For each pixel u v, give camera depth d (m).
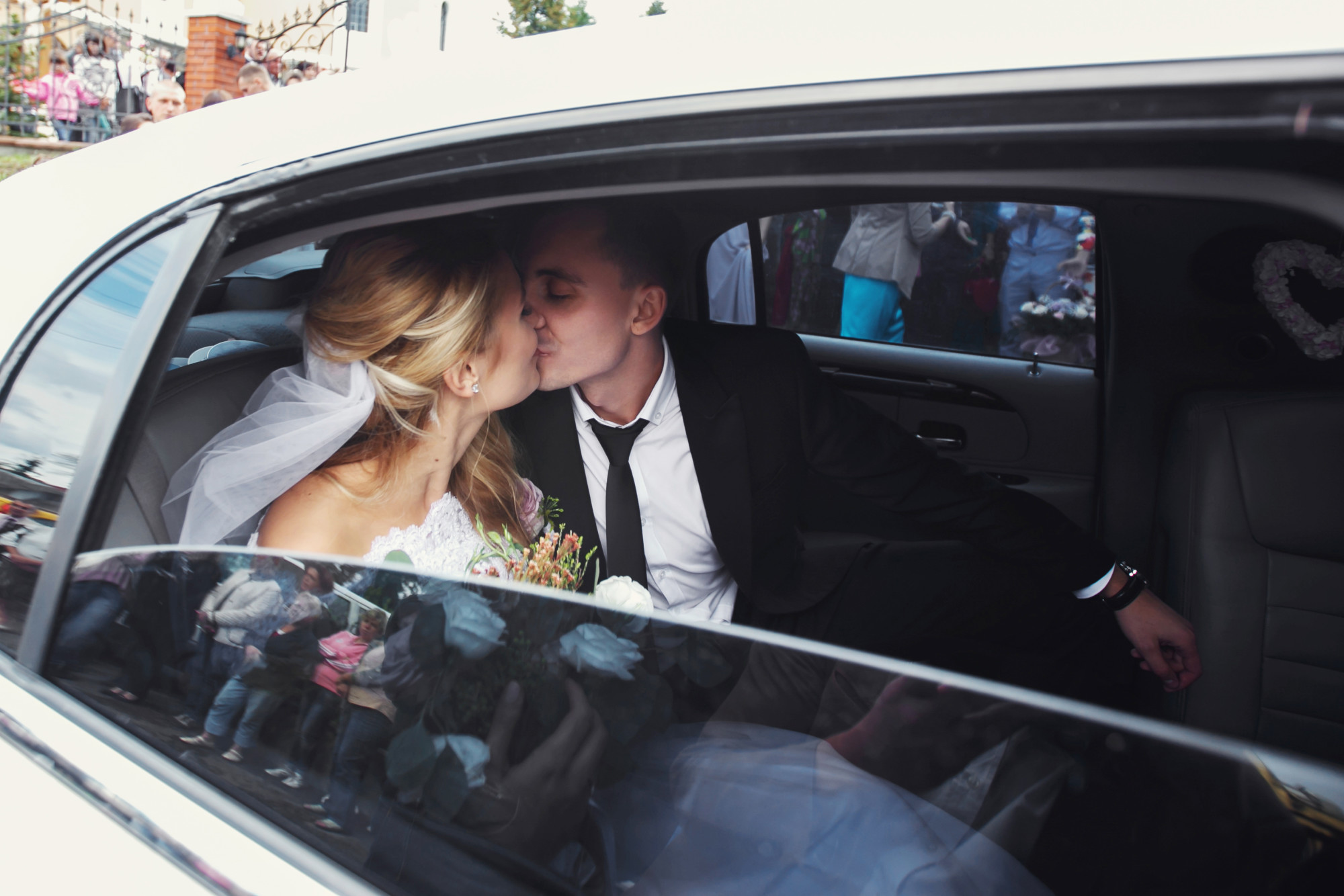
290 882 0.66
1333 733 1.40
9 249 0.96
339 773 0.73
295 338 1.42
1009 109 0.54
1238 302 1.83
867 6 0.62
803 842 0.74
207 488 0.98
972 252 2.16
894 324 2.31
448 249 1.12
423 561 1.08
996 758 0.74
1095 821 0.69
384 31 12.38
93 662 0.81
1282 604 1.42
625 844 0.73
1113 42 0.52
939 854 0.72
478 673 0.77
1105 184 0.52
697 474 1.43
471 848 0.70
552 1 8.59
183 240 0.84
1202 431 1.50
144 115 7.20
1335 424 1.41
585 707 0.78
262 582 0.83
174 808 0.72
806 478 2.02
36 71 8.45
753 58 0.64
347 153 0.77
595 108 0.67
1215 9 0.50
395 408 1.10
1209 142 0.48
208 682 0.79
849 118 0.58
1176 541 1.54
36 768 0.77
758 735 0.80
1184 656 1.46
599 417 1.38
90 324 0.87
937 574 1.64
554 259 1.19
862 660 0.80
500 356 1.17
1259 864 0.64
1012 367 2.28
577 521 1.39
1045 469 2.31
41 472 0.85
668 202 1.16
